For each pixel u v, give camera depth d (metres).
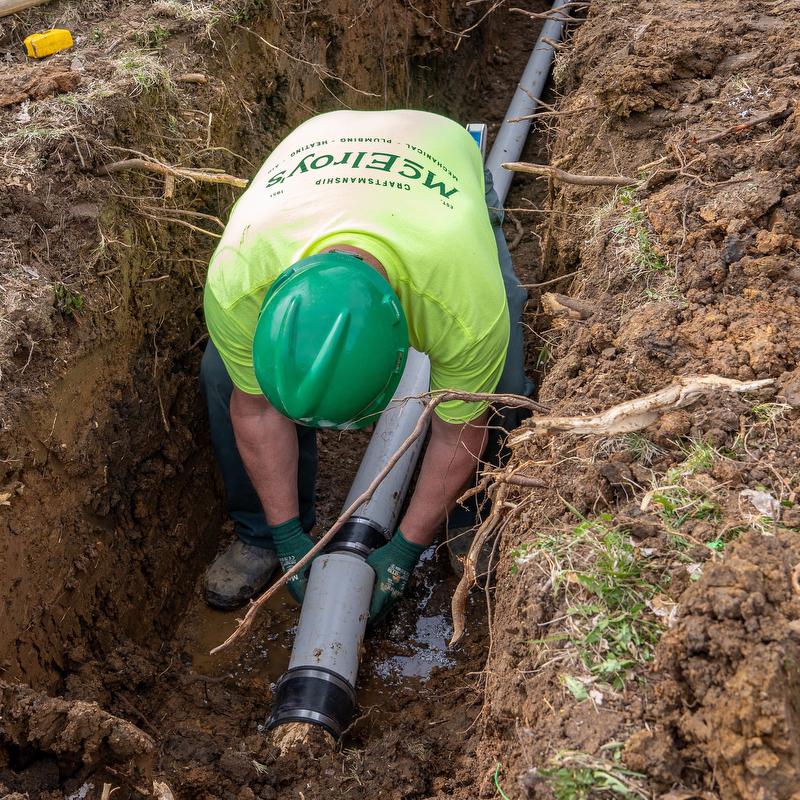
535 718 1.65
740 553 1.63
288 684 2.45
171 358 3.00
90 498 2.58
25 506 2.30
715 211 2.52
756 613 1.53
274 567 3.16
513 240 4.39
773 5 3.30
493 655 2.00
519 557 1.92
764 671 1.44
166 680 2.75
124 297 2.72
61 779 2.06
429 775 2.23
